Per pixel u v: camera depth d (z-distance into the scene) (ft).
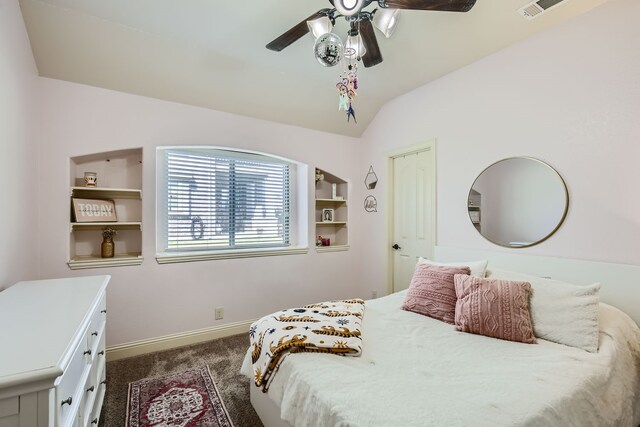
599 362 4.35
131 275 8.16
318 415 3.53
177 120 8.77
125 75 7.70
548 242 6.82
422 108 9.82
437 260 9.22
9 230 5.38
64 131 7.30
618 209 5.80
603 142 5.99
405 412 3.20
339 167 12.16
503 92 7.63
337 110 10.95
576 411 3.52
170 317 8.70
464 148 8.56
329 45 4.96
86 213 7.75
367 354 4.66
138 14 6.26
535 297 5.63
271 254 10.53
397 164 11.12
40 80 7.03
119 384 6.68
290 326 5.33
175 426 5.34
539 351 4.74
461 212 8.64
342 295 12.23
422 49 7.59
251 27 6.70
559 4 5.95
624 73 5.73
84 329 3.60
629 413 4.30
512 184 7.44
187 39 7.16
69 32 6.55
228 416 5.65
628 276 5.60
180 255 8.80
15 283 5.62
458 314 5.87
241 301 9.93
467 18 6.34
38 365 2.58
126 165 8.75
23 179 6.12
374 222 11.91
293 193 11.95
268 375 4.74
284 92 9.63
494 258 7.75
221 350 8.53
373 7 5.73
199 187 10.02
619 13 5.77
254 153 10.55
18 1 5.82
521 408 3.27
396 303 7.40
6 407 2.46
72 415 3.35
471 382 3.82
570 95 6.44
